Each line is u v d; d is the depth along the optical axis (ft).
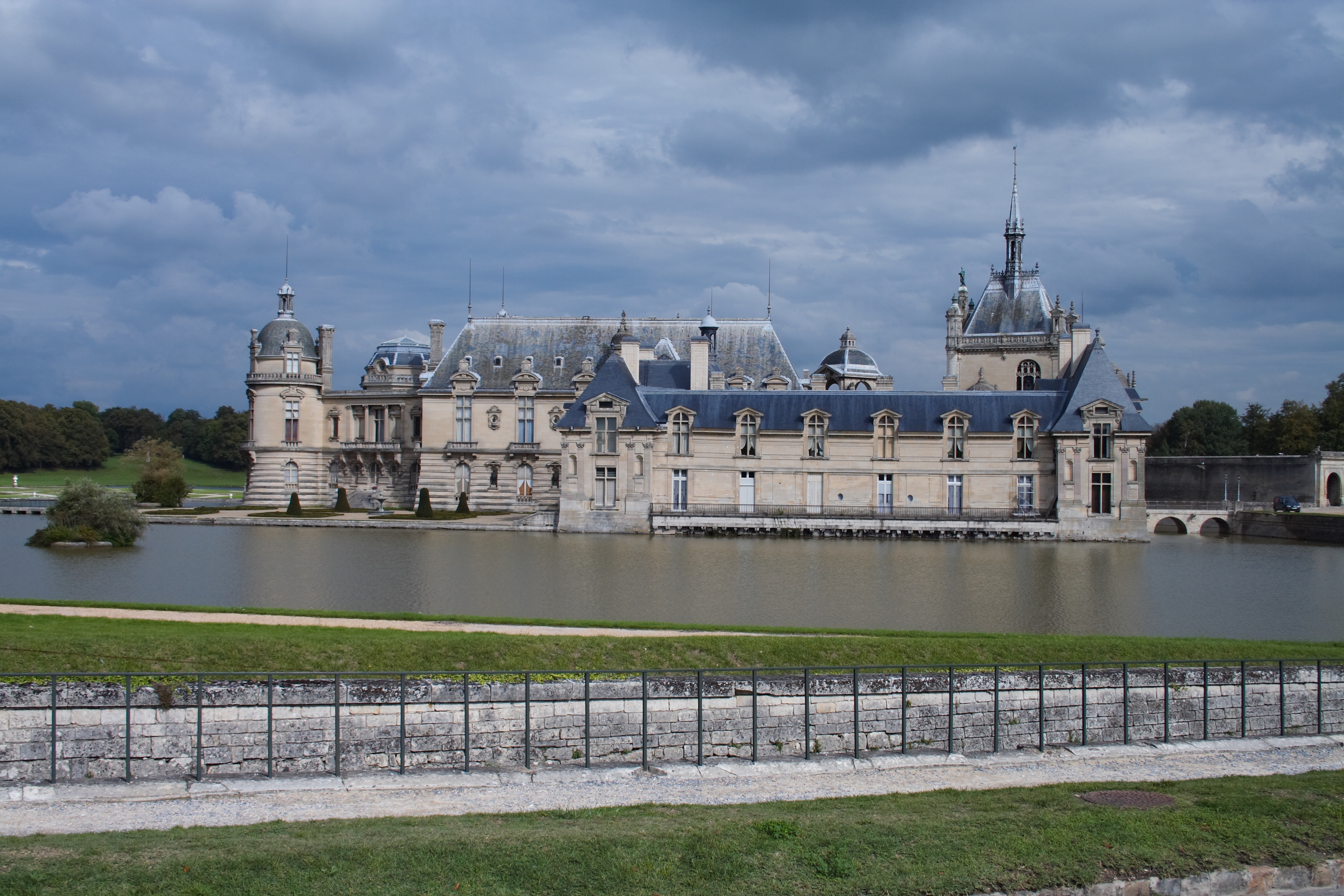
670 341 428.56
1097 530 341.00
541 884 72.54
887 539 335.67
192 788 96.68
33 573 223.71
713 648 126.21
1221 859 77.71
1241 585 225.35
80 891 69.62
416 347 508.53
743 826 81.82
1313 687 124.88
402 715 102.47
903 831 81.41
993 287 479.82
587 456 351.87
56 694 103.60
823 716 115.55
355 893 70.59
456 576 223.10
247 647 119.34
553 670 111.04
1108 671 121.39
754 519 339.57
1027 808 87.81
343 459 441.68
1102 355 356.38
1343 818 84.79
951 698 110.11
